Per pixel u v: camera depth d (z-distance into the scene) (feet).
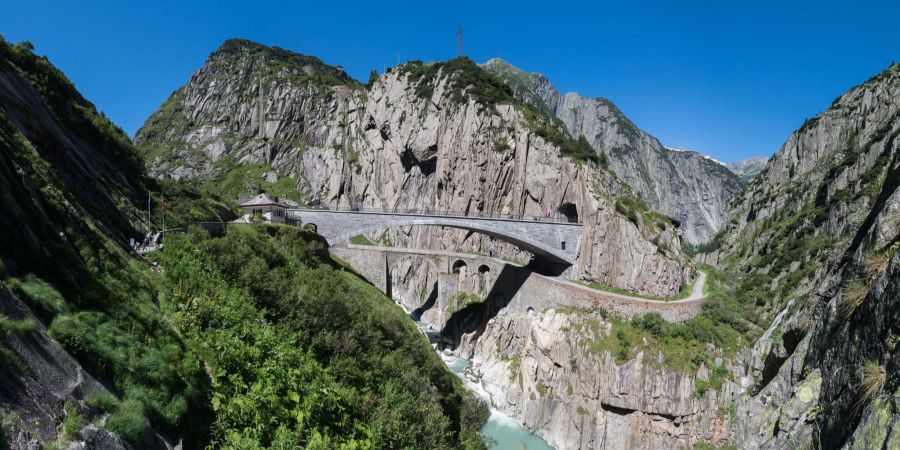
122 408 45.55
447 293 358.64
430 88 496.64
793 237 383.24
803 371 36.60
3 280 45.93
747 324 225.97
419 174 495.41
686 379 197.16
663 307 225.15
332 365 98.58
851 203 330.34
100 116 171.63
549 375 225.97
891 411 21.67
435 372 157.48
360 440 71.20
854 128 465.47
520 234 278.05
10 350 38.40
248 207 234.79
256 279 114.11
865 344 26.76
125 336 56.90
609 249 266.77
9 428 33.35
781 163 546.26
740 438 43.68
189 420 55.42
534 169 351.87
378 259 362.53
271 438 58.75
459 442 127.65
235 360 73.20
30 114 102.78
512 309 294.87
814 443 29.19
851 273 34.58
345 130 636.07
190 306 86.07
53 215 71.10
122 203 126.11
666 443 192.03
